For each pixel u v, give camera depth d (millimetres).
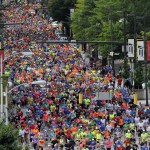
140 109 171500
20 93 196500
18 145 80312
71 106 174500
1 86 131750
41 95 194375
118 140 140125
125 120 157375
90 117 161875
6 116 129625
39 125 156750
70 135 144500
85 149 134750
